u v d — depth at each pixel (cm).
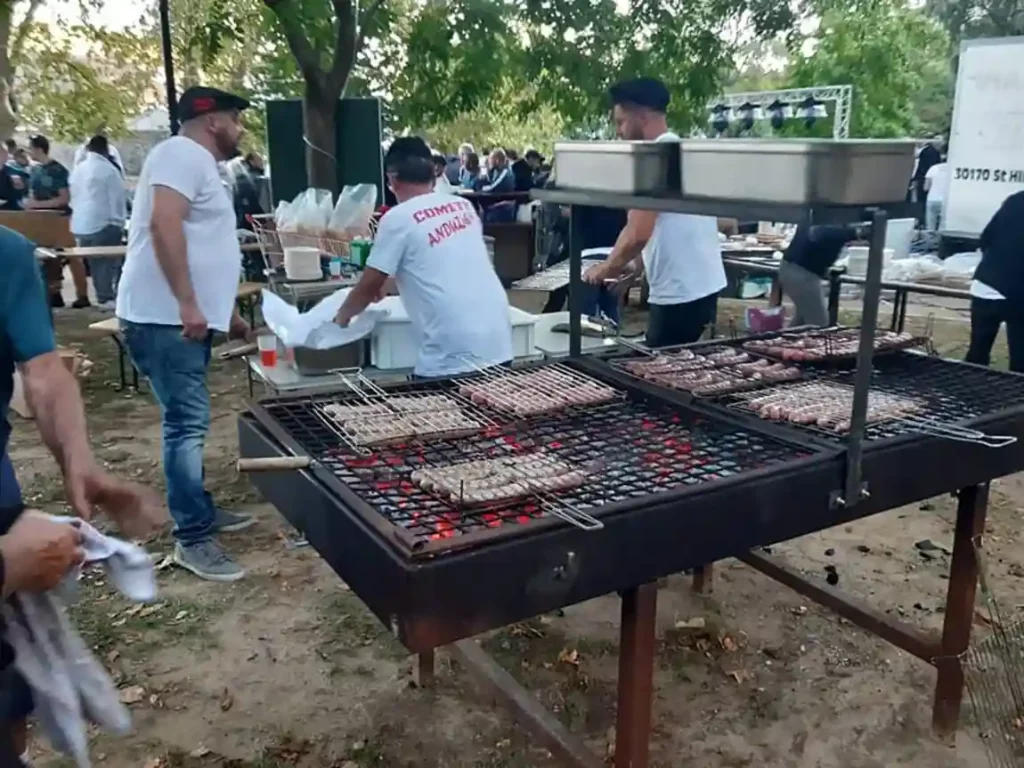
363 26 684
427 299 319
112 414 555
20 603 144
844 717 263
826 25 1392
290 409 235
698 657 293
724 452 205
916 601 329
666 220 371
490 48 746
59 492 426
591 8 781
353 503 170
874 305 183
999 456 228
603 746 252
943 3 1855
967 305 888
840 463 195
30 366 158
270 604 328
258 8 703
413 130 793
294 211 540
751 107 921
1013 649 270
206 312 330
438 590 147
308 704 270
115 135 1730
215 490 432
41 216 847
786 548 373
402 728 259
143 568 155
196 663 290
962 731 255
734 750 248
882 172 178
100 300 890
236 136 340
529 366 278
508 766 243
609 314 598
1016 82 677
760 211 187
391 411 229
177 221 309
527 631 310
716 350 299
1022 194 472
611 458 203
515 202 1037
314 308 396
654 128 358
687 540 175
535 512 171
